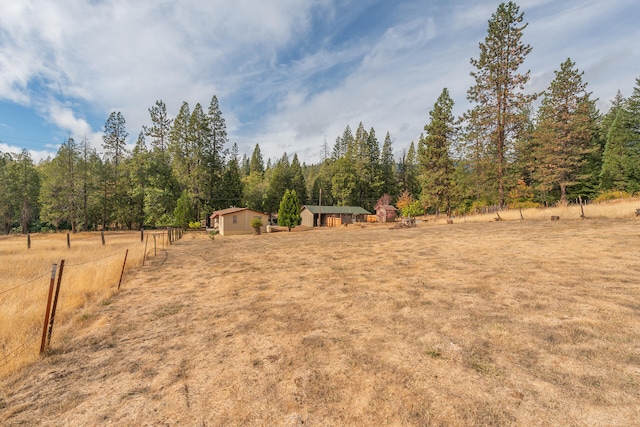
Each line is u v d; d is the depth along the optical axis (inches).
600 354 124.2
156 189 1646.2
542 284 224.2
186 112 1736.0
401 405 102.4
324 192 2664.9
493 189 1424.7
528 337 144.3
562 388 104.1
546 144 1215.6
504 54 1051.9
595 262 275.1
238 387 121.6
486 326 160.9
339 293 249.8
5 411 113.8
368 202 2415.1
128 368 145.1
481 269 289.7
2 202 1668.3
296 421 98.5
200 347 164.9
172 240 935.0
